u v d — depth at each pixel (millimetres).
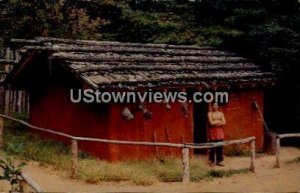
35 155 12461
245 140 12172
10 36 19000
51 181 10258
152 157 13242
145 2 22688
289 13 17891
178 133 13930
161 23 20406
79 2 21609
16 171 8375
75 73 12102
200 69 15008
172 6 21797
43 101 15602
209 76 14477
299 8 17797
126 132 12688
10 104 17750
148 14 21328
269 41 16984
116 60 13711
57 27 19500
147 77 12781
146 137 13125
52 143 14172
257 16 17969
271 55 16703
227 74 15312
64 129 14375
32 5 18609
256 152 16188
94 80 11586
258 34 17047
